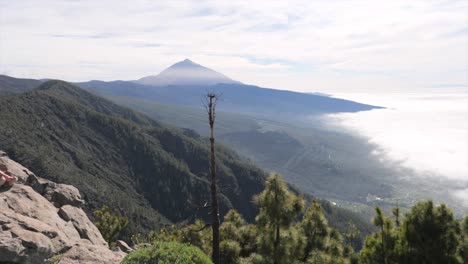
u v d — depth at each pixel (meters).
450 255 15.94
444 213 16.36
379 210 18.11
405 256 16.73
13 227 12.88
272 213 17.17
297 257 18.20
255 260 17.31
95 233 20.30
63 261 13.75
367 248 18.98
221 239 22.22
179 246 12.74
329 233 20.67
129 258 12.06
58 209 19.91
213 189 18.61
